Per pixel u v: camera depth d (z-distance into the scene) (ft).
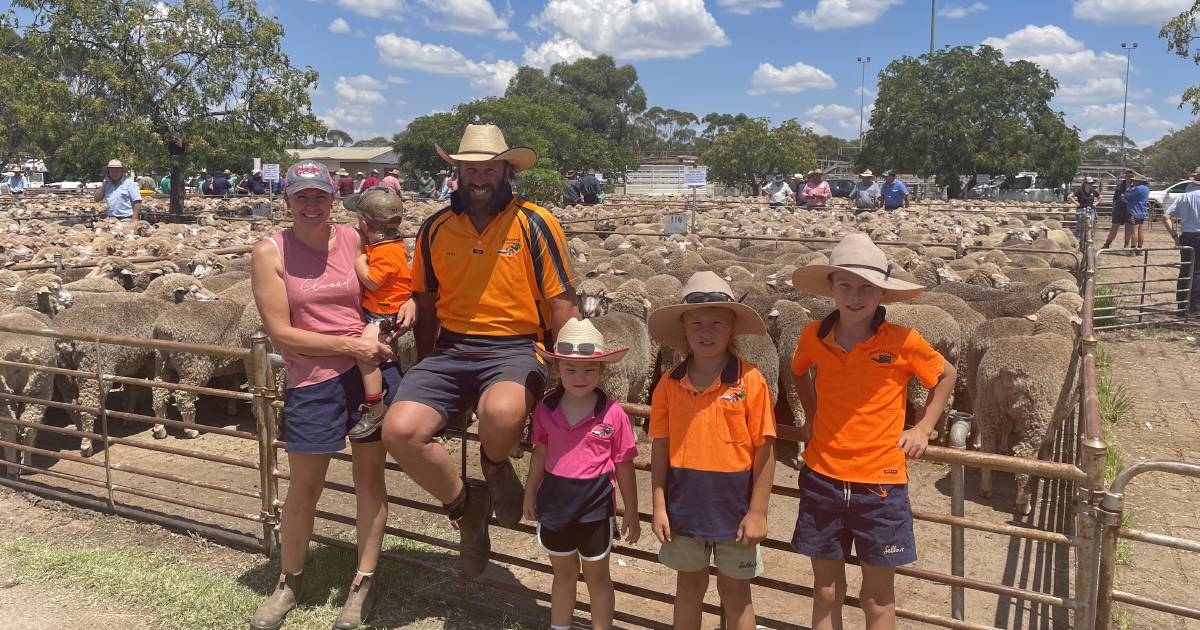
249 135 81.41
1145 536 10.54
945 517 11.52
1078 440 20.04
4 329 18.35
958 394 26.17
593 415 11.56
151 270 34.63
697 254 43.65
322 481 13.53
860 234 11.00
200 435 25.08
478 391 12.48
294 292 12.63
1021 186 163.22
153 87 77.05
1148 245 75.66
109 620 13.52
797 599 15.64
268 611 13.32
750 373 11.02
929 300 28.12
